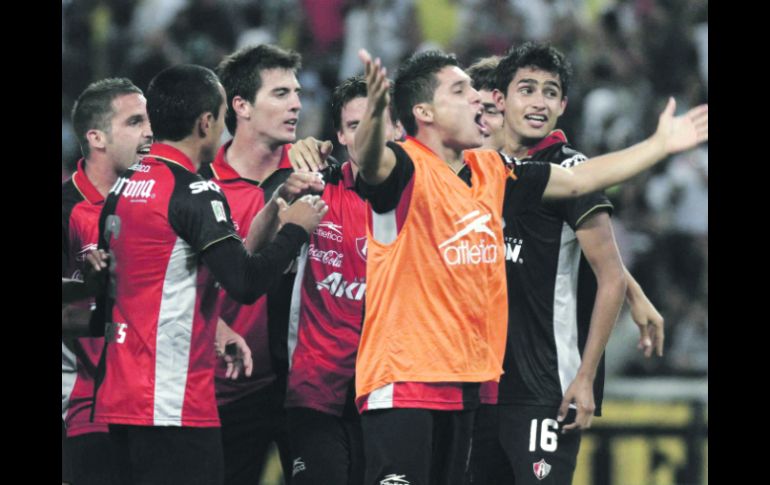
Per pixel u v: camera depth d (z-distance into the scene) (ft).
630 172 58.44
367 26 149.48
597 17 152.05
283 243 60.08
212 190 59.11
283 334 68.69
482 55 149.18
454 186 57.98
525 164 59.72
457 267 57.26
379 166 55.16
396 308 57.06
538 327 64.49
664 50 151.94
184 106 60.23
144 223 58.70
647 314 69.67
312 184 63.05
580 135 140.97
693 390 100.99
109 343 59.62
